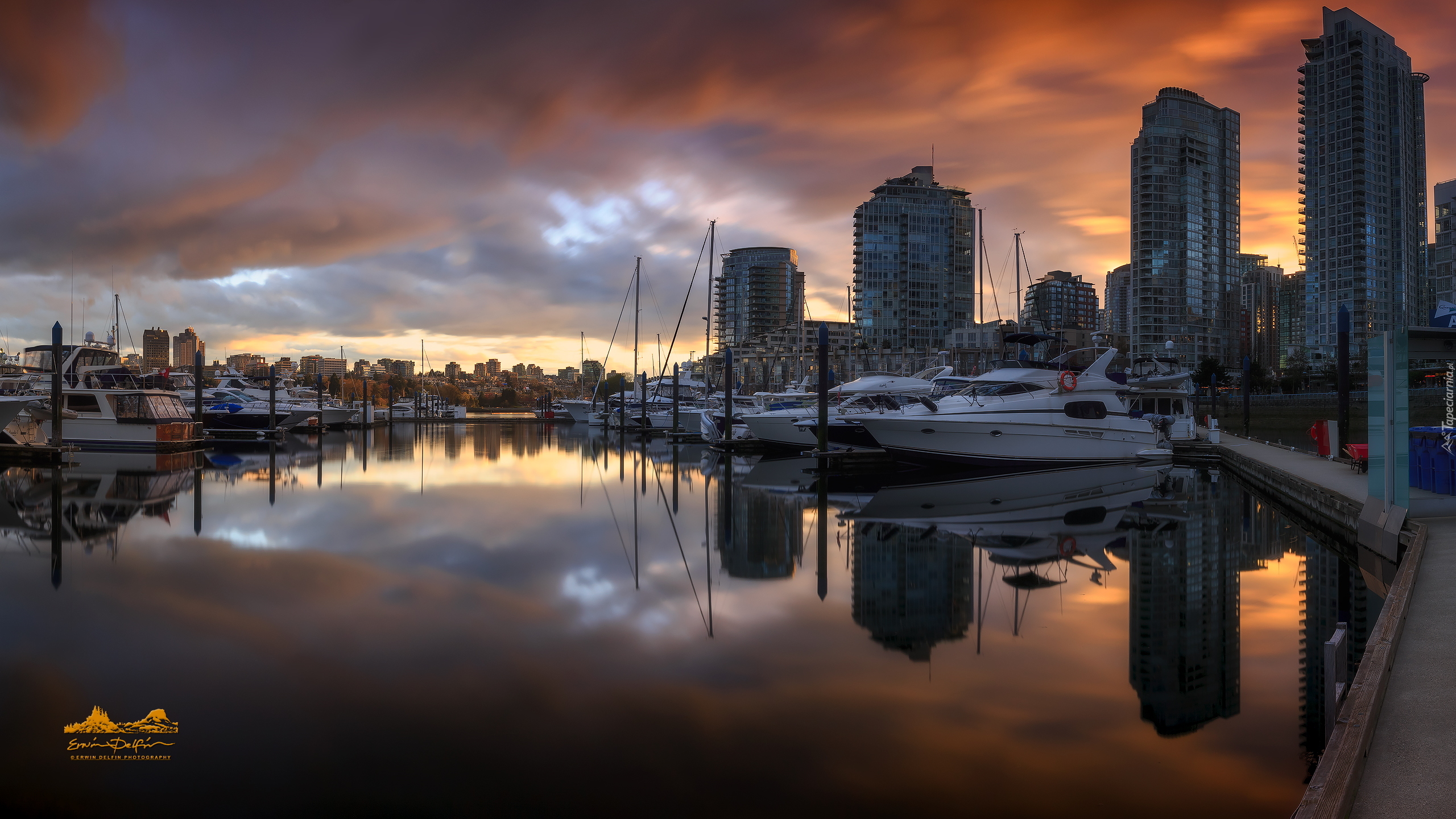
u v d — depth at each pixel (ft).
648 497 87.20
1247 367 157.28
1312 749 24.49
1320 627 37.45
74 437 140.05
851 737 25.25
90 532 61.11
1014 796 21.66
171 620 37.29
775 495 88.79
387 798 21.35
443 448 175.22
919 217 529.04
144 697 28.04
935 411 107.86
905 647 34.30
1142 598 43.16
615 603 41.42
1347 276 449.48
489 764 23.22
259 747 24.16
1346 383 95.96
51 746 24.17
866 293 520.01
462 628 36.40
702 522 69.51
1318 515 65.87
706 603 41.65
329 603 40.45
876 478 107.14
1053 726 26.27
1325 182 462.19
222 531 62.08
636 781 22.31
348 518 69.21
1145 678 30.63
